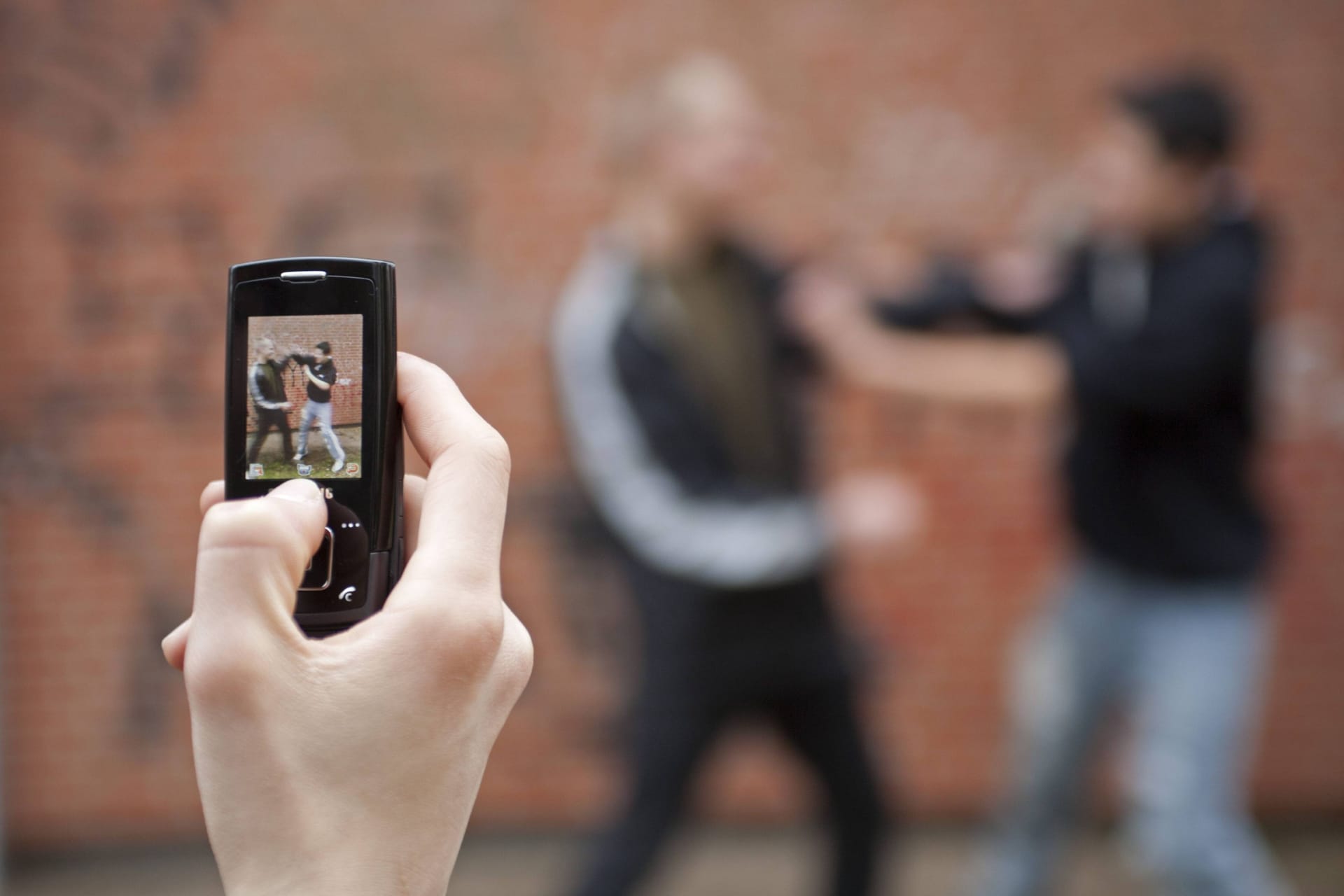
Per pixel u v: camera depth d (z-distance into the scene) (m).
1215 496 2.09
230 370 0.71
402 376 0.70
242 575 0.53
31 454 2.73
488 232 2.76
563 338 1.96
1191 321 2.04
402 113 2.74
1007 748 2.89
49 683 2.77
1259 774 2.94
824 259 2.81
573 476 2.77
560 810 2.85
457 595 0.58
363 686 0.56
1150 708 2.15
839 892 2.02
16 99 2.67
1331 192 2.86
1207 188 2.13
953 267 2.65
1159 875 2.16
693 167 1.93
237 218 2.72
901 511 2.05
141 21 2.68
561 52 2.75
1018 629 2.88
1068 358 2.14
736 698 1.92
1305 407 2.89
